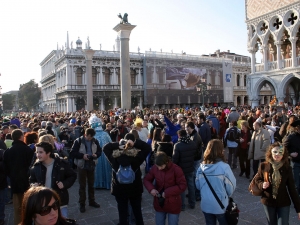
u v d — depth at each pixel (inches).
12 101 5428.2
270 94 3289.9
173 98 2770.7
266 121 532.4
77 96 2534.5
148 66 2662.4
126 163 241.0
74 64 2522.1
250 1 1272.1
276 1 1141.7
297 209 201.6
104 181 414.0
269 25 1185.4
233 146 497.0
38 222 106.2
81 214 318.0
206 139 433.1
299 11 1049.5
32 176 222.4
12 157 264.7
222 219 195.9
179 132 317.4
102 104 2628.0
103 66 2637.8
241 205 327.9
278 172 201.2
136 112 1014.4
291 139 308.8
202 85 1656.0
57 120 666.2
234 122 506.0
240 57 3656.5
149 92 2659.9
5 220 318.7
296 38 1090.1
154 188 218.7
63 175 222.7
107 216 311.1
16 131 272.4
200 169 203.2
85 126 518.3
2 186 293.3
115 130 480.7
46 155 215.5
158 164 214.4
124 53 916.6
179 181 216.4
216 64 3024.1
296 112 745.0
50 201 106.3
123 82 919.7
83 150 322.7
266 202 206.7
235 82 3371.1
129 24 910.4
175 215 216.8
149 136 423.2
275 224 207.6
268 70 1221.7
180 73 2802.7
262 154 388.5
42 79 3769.7
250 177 453.1
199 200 350.6
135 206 250.7
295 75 1095.0
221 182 194.9
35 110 4515.3
